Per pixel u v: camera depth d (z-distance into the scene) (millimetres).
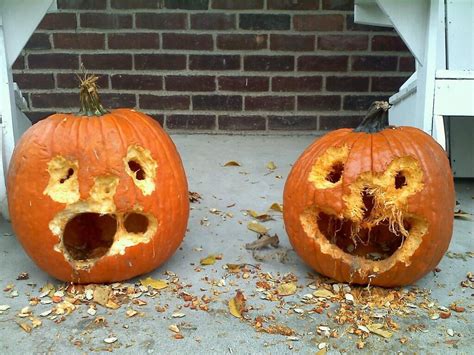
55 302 987
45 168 966
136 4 2055
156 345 870
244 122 2178
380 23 1751
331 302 996
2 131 1289
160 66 2113
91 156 959
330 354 854
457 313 970
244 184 1636
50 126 993
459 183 1685
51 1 1280
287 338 891
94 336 890
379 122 1041
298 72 2131
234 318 945
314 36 2098
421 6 1356
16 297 1005
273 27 2088
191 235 1281
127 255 1000
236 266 1122
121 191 969
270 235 1277
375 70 2131
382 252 1094
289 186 1067
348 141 1014
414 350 867
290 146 2037
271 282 1065
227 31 2088
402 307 982
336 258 1016
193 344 874
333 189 989
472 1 1574
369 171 968
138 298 1002
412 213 969
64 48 2078
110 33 2076
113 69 2109
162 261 1068
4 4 1261
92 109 1025
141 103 2145
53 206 965
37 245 989
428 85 1380
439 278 1095
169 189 1026
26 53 2074
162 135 1065
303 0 2062
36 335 891
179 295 1016
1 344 868
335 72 2133
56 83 2107
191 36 2088
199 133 2186
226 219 1378
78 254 1063
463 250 1222
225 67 2123
